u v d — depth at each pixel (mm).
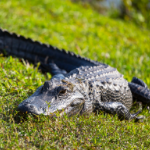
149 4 40906
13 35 15594
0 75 11281
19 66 13305
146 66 19828
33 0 29938
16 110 8758
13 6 26281
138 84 13594
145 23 39438
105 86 11148
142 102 13070
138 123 11008
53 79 9547
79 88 10078
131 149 7969
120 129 9102
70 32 24156
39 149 7277
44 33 22375
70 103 9148
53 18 27047
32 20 23922
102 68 12945
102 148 7809
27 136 7668
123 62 19969
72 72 12180
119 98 11734
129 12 40750
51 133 7926
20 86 10938
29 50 15914
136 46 25438
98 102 10664
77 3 41719
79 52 20203
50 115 8352
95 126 8766
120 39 26234
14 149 7051
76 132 8242
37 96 8914
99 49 21641
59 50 16062
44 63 15672
